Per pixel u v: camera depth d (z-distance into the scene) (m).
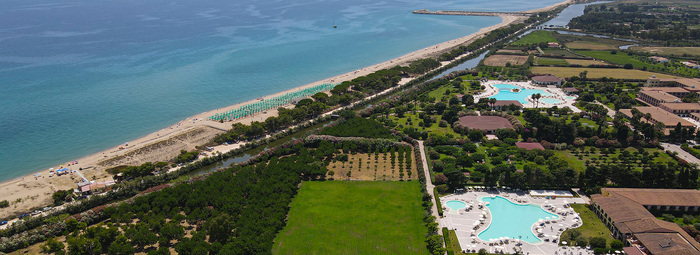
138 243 198.00
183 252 188.50
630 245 195.38
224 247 189.88
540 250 198.00
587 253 195.12
